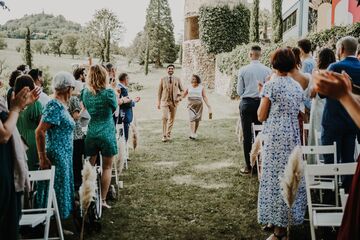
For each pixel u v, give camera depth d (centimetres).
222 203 572
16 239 312
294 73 489
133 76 4950
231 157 854
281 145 412
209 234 470
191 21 2970
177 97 1064
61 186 435
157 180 699
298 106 420
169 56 6500
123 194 625
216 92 2572
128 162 835
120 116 804
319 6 1884
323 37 1168
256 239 452
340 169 363
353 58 471
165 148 966
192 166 788
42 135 422
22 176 318
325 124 485
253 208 549
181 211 546
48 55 5194
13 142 313
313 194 574
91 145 507
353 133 475
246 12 2792
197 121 1076
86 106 507
